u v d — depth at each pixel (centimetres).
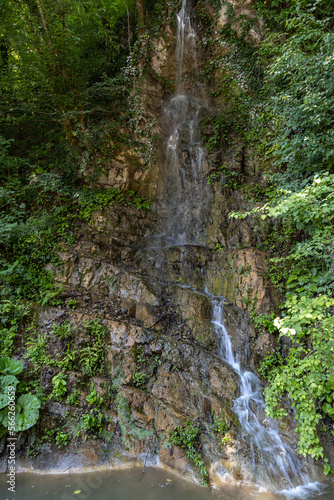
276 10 1048
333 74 594
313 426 460
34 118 927
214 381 576
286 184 721
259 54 1002
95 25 930
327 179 428
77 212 839
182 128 1069
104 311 658
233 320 680
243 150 962
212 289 759
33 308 622
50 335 593
